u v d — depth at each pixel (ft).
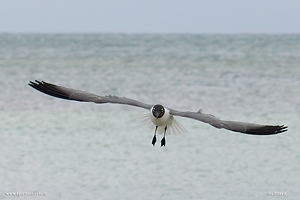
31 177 56.59
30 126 77.41
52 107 91.30
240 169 59.82
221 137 72.08
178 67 155.74
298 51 213.25
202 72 144.15
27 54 195.11
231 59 180.34
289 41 293.02
